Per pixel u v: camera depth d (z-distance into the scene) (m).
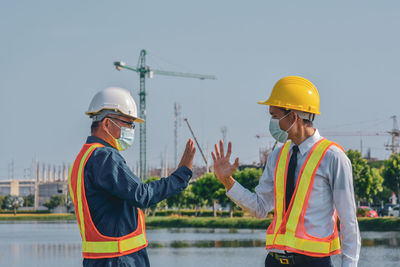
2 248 28.28
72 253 24.67
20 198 142.38
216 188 62.66
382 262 17.81
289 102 4.41
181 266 18.11
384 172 50.00
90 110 4.46
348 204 4.16
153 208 79.94
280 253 4.29
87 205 4.12
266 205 4.67
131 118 4.47
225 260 19.89
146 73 110.50
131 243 4.15
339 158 4.20
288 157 4.43
